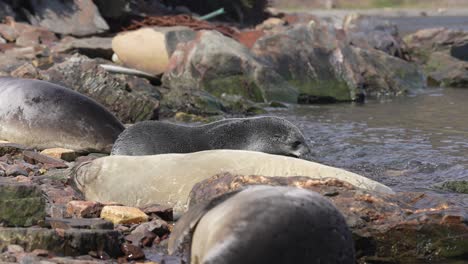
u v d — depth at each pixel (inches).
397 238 947.3
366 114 2268.7
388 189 1088.8
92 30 3070.9
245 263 699.4
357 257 947.3
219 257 698.2
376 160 1552.7
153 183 1075.9
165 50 2635.3
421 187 1331.2
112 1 3255.4
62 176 1209.4
